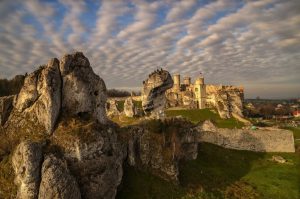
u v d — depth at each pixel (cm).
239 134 9906
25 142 4900
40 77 5775
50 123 5444
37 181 4738
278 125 15062
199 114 15188
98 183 5322
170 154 6888
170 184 6556
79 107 5875
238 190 7181
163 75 8269
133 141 6756
